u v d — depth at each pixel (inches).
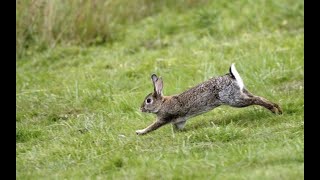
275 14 1892.2
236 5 1955.0
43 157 1160.8
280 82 1473.9
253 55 1616.6
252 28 1851.6
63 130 1301.7
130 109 1385.3
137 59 1711.4
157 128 1243.2
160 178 988.6
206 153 1069.1
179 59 1660.9
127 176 1005.2
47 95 1503.4
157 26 1940.2
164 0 2080.5
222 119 1272.1
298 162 999.0
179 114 1235.9
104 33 1891.0
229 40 1792.6
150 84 1520.7
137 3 2031.3
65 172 1071.6
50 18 1834.4
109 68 1679.4
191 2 2052.2
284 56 1592.0
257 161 1010.1
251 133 1173.1
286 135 1136.2
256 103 1238.3
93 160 1117.7
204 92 1233.4
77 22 1868.8
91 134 1245.1
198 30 1891.0
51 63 1761.8
